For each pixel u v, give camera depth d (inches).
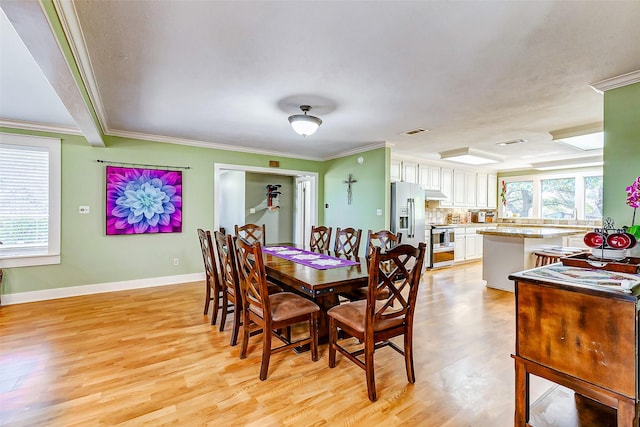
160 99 114.5
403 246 75.8
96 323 119.2
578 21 66.3
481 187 299.0
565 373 55.0
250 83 100.3
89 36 73.0
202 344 102.3
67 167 152.3
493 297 159.9
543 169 274.7
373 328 74.1
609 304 50.0
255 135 171.6
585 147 194.7
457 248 258.7
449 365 90.7
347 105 121.0
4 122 137.5
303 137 176.7
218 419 66.6
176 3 61.2
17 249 143.1
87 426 63.8
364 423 65.9
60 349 97.3
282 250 141.8
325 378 83.0
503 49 78.6
